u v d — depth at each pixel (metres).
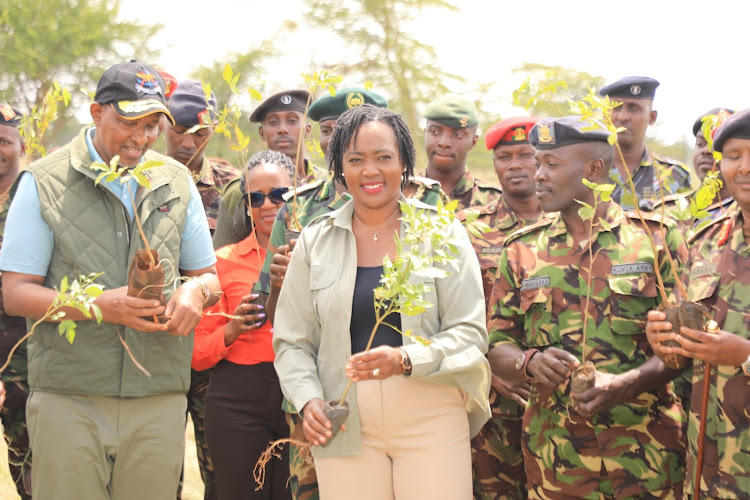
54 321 3.86
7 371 5.22
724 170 3.51
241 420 4.67
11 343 5.22
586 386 3.74
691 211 3.63
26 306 3.77
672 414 3.97
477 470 4.98
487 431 4.91
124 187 3.95
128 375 3.92
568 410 3.91
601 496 3.98
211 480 5.58
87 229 3.89
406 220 3.32
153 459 4.01
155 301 3.67
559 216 4.29
